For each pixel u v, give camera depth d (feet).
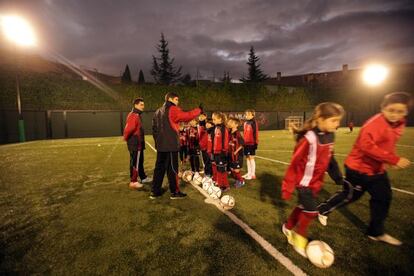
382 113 8.08
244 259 8.19
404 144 39.73
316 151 7.60
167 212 12.41
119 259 8.34
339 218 11.21
